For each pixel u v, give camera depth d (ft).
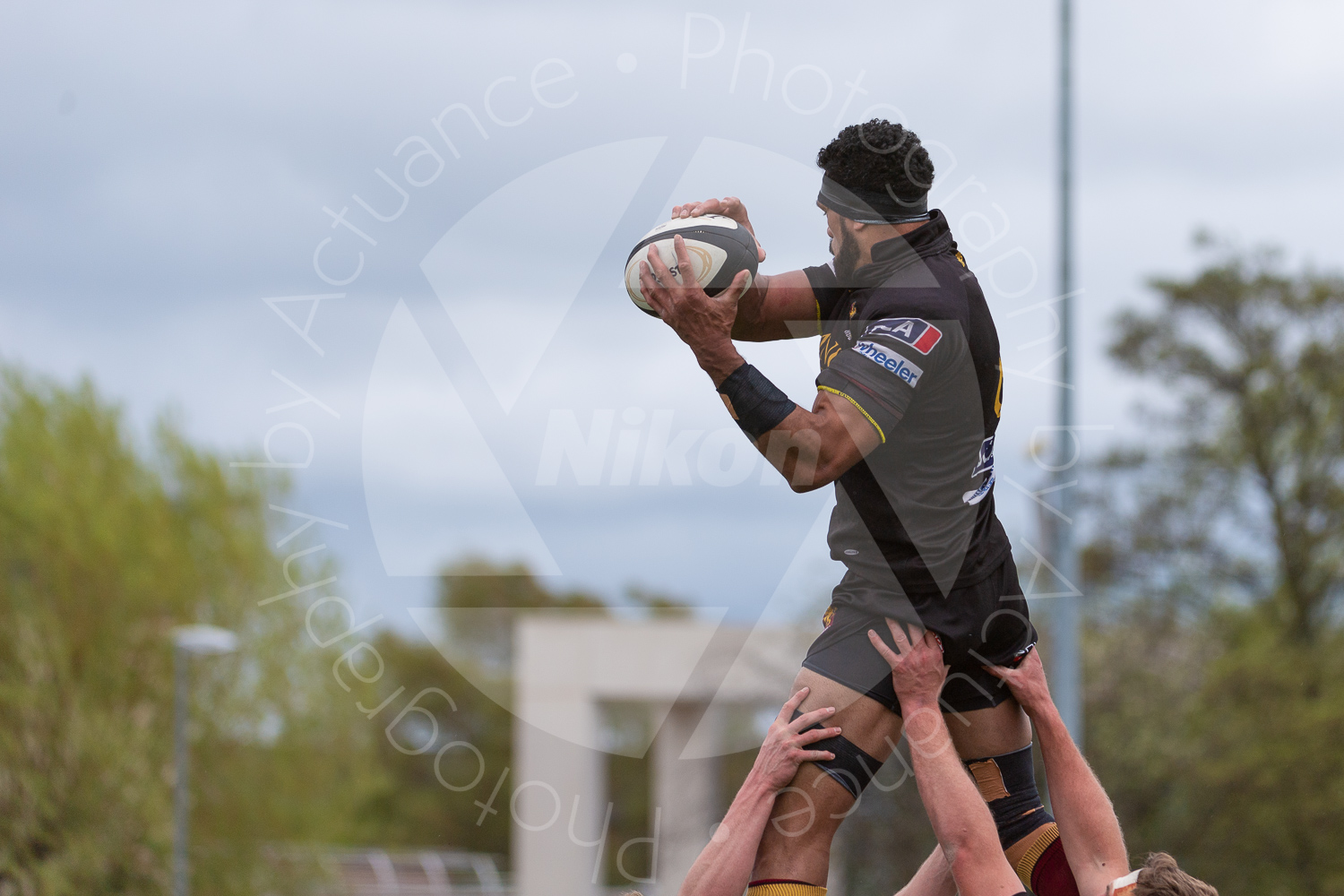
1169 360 249.14
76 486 192.44
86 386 202.18
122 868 188.85
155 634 191.42
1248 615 237.04
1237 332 247.91
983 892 31.89
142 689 193.36
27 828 184.96
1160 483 243.81
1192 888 32.17
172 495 196.34
